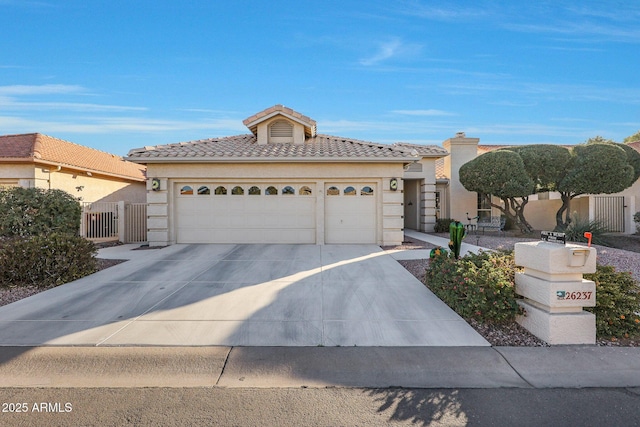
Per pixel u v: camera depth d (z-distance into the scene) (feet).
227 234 44.60
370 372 13.93
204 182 44.52
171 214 44.29
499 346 16.03
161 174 43.70
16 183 51.26
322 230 44.27
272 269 30.68
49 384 13.09
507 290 17.93
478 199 70.33
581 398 12.23
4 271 25.62
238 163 43.80
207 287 25.22
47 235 29.91
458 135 69.67
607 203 60.13
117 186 72.28
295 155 42.91
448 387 12.96
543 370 14.02
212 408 11.68
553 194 67.51
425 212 64.44
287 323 18.65
